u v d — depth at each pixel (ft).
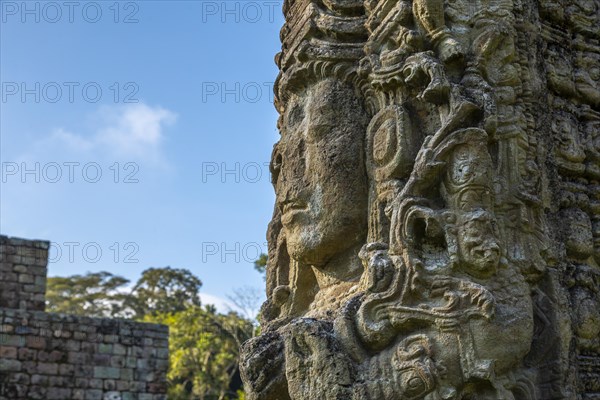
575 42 14.74
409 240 11.62
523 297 11.54
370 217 12.92
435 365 10.95
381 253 11.92
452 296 11.10
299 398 11.68
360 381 11.32
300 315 14.30
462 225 11.41
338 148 13.38
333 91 13.74
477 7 12.77
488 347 10.92
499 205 11.90
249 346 13.02
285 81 14.49
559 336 11.92
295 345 11.96
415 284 11.36
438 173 11.83
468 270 11.35
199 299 121.60
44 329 47.16
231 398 87.15
